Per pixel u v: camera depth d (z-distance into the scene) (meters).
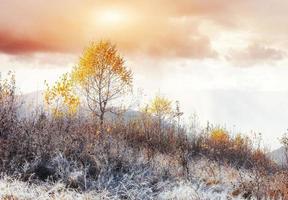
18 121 11.88
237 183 12.12
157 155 14.68
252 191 11.07
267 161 21.47
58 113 14.72
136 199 9.55
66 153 11.57
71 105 18.09
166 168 12.73
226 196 10.59
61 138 12.20
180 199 9.79
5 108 11.69
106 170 11.34
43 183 9.53
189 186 10.95
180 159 14.16
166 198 9.83
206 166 15.22
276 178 12.30
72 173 10.22
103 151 12.21
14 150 10.74
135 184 10.46
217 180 12.45
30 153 10.89
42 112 13.38
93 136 13.11
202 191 10.61
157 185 10.96
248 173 14.53
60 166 10.45
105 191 9.53
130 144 15.62
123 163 12.02
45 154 10.98
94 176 10.88
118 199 9.20
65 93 18.41
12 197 7.62
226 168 15.60
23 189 8.38
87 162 11.41
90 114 17.80
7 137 11.28
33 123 12.33
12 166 9.83
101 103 20.91
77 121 14.52
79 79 21.62
